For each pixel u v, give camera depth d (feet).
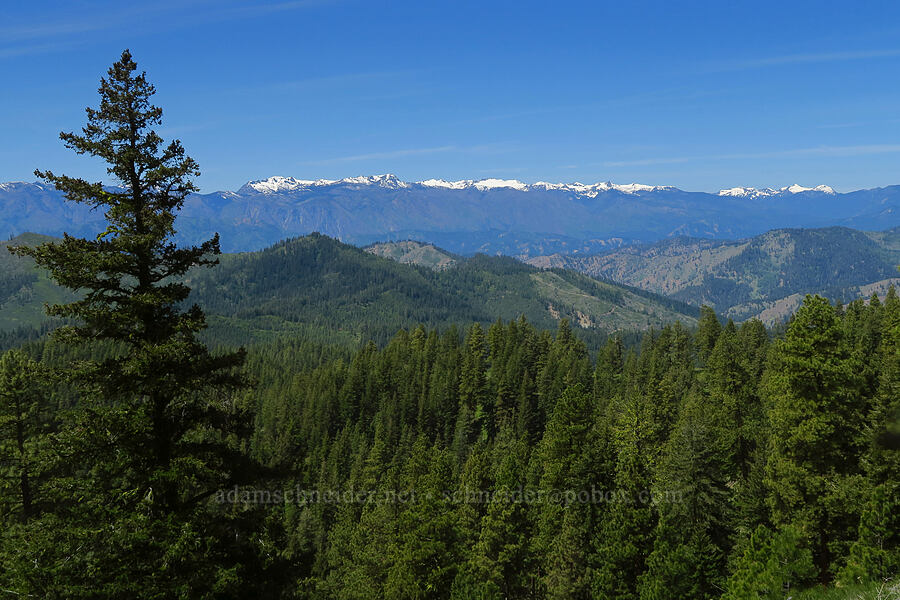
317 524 247.70
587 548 120.47
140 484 51.21
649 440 160.56
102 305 52.54
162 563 48.06
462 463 306.55
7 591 47.19
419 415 367.25
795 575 75.25
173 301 53.62
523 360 393.09
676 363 339.77
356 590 158.40
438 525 127.85
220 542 54.24
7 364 99.50
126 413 51.01
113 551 48.01
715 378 180.04
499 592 114.62
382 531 161.38
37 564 47.21
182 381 51.80
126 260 51.44
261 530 57.21
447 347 463.42
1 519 94.48
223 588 49.73
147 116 53.98
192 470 52.31
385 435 327.26
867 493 86.38
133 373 50.29
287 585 58.85
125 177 53.93
